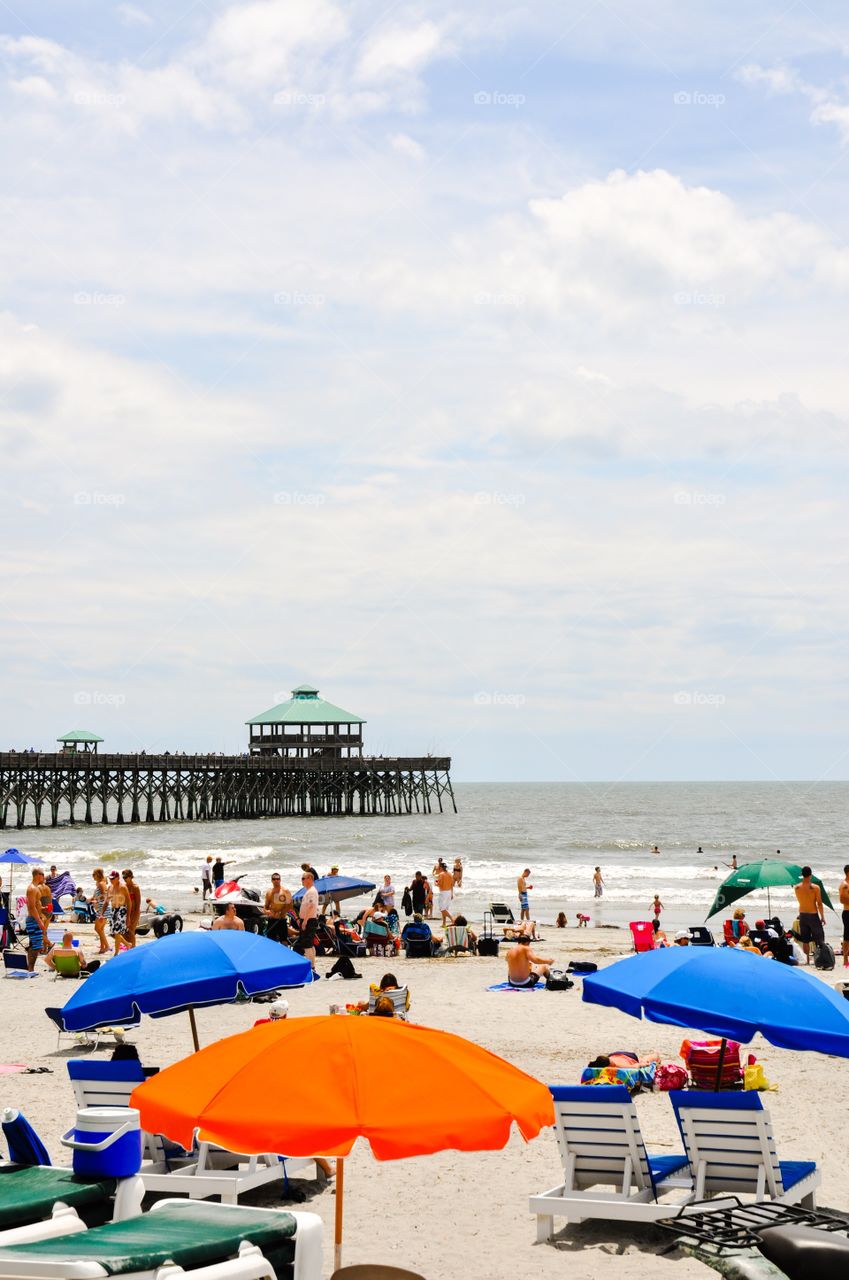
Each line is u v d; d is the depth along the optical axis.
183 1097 6.48
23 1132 6.56
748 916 43.22
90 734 115.38
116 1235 5.52
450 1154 11.47
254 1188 10.30
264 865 63.31
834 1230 7.21
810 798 186.00
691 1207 8.68
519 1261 8.58
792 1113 13.01
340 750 111.25
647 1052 15.91
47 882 38.75
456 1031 17.56
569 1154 9.36
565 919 36.62
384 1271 5.39
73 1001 10.03
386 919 27.70
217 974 9.97
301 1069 6.47
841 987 18.92
